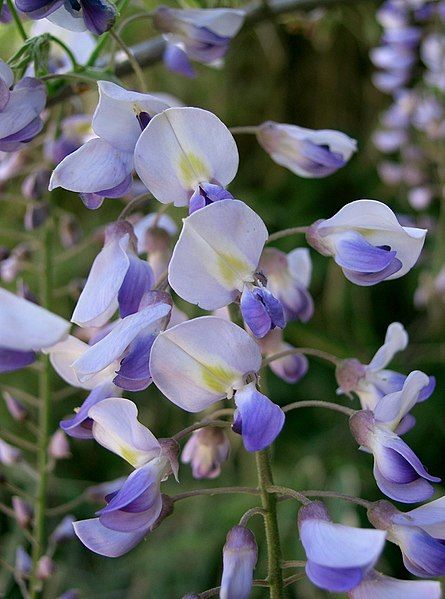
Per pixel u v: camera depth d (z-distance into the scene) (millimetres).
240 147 634
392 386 254
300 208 628
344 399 581
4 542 525
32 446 350
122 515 217
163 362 218
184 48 286
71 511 564
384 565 508
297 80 633
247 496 533
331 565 205
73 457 602
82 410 233
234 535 221
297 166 274
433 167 578
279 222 622
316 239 240
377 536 207
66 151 334
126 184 233
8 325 199
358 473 542
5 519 545
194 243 216
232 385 222
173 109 223
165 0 363
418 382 232
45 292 369
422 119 561
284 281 265
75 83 286
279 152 274
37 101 247
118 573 548
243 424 211
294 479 541
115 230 240
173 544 535
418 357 577
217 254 219
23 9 239
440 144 558
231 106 625
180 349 217
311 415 586
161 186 228
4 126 242
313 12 420
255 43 615
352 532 211
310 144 271
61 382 572
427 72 551
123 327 221
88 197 236
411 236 232
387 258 229
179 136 226
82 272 581
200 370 220
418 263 594
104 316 240
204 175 229
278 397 583
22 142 249
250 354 219
